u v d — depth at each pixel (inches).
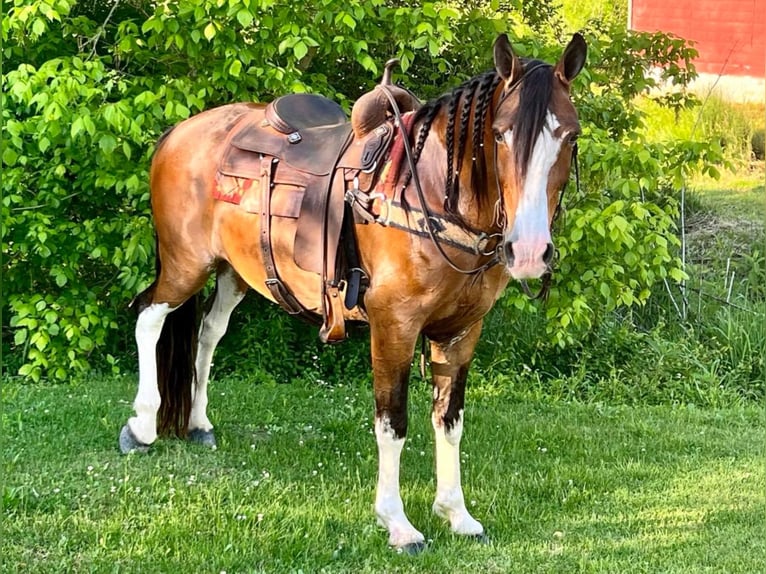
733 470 176.4
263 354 249.0
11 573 115.8
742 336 268.7
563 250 210.7
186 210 156.2
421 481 158.4
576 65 105.7
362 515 139.6
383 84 131.9
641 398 243.1
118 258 211.3
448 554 127.0
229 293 171.6
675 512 150.2
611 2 325.7
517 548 131.3
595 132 211.0
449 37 197.2
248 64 204.5
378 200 120.9
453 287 119.6
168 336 167.0
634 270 218.2
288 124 142.1
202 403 176.2
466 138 113.7
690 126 334.3
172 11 204.1
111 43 248.1
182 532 130.0
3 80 200.1
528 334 263.6
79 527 130.7
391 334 121.9
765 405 238.7
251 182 142.6
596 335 265.9
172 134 163.6
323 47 216.7
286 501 144.8
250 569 119.6
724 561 128.5
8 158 206.5
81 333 233.1
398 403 125.6
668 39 243.1
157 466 158.4
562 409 226.7
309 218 131.0
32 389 216.2
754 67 327.9
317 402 218.4
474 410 219.6
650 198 296.0
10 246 222.1
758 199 327.3
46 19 206.1
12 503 136.6
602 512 149.3
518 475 166.1
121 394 213.9
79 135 194.7
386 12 205.6
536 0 267.4
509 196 103.7
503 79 107.0
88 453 165.0
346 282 127.2
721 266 305.3
